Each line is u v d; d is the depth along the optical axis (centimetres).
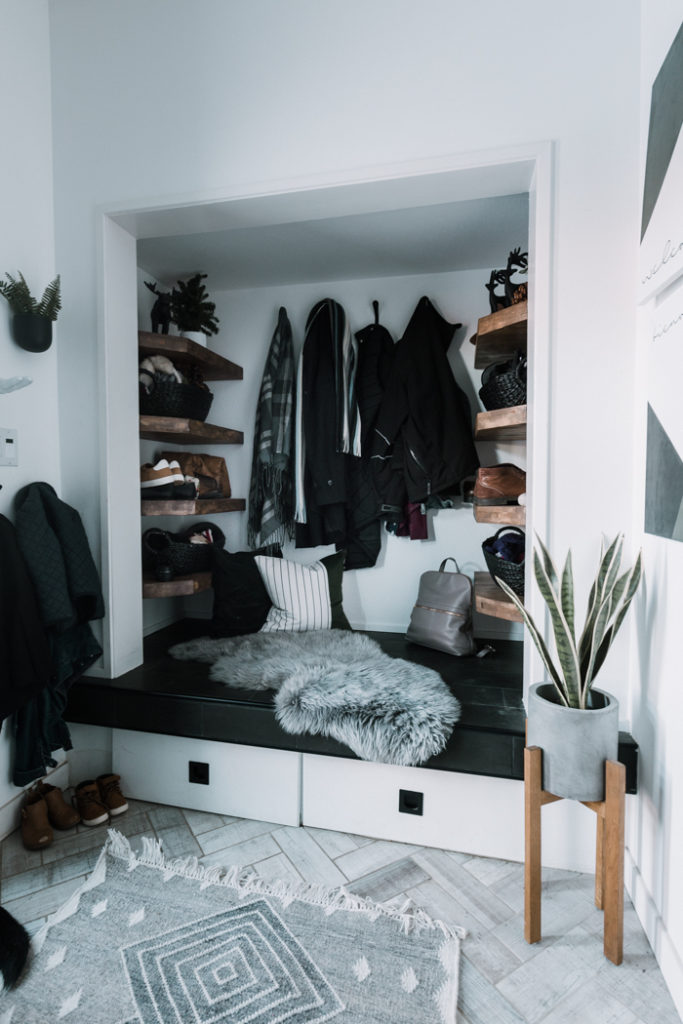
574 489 152
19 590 154
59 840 165
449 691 170
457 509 261
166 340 217
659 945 122
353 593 274
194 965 120
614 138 145
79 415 190
